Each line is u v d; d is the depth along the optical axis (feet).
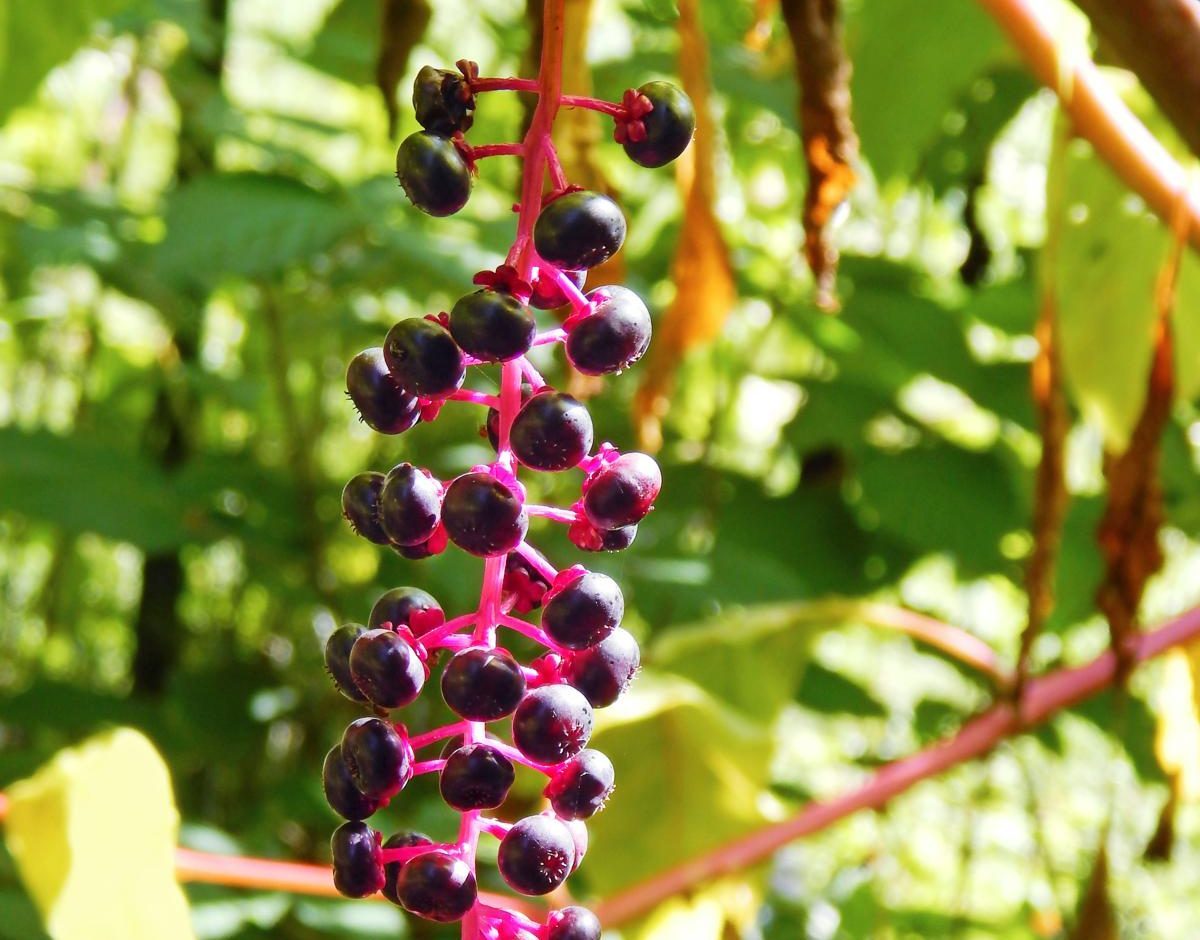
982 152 3.27
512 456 1.18
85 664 4.74
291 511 3.40
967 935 3.50
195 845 2.52
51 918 1.43
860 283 3.25
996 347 3.83
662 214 3.79
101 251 3.06
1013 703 1.88
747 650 2.11
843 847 3.92
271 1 4.54
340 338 3.75
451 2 3.78
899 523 3.15
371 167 3.83
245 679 3.42
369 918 2.51
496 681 1.17
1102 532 1.75
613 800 1.90
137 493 3.12
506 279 1.18
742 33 3.46
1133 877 3.94
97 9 1.74
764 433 4.38
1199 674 1.96
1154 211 1.66
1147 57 1.50
